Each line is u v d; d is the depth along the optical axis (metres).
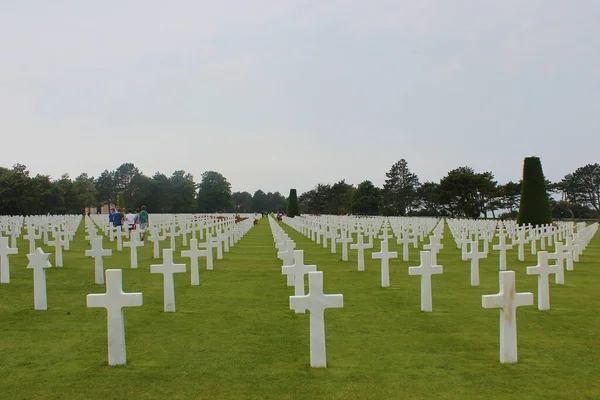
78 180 97.81
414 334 7.62
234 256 18.48
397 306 9.58
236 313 8.90
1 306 9.27
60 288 11.12
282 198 161.88
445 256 18.91
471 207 72.50
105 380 5.64
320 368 6.06
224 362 6.27
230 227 25.42
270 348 6.86
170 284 8.96
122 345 6.11
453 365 6.21
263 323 8.20
